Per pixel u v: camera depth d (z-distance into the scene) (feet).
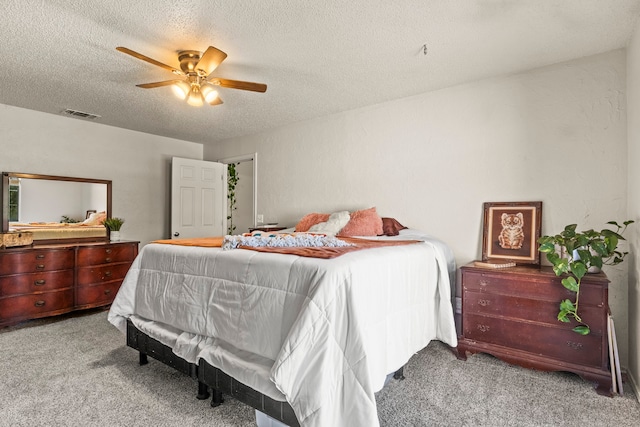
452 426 5.59
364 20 6.83
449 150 10.33
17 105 12.01
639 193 6.75
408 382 7.11
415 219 10.98
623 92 7.90
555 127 8.71
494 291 8.04
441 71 9.21
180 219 15.99
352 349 4.86
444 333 7.88
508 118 9.36
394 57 8.41
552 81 8.77
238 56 8.34
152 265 7.83
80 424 5.61
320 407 4.52
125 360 8.16
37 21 6.78
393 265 6.46
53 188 13.05
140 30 7.14
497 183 9.52
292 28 7.11
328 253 5.88
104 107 12.16
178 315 6.85
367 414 4.60
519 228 9.04
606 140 8.09
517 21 6.87
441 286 8.07
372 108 11.98
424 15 6.66
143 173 15.80
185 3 6.25
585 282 7.01
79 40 7.54
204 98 8.97
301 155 14.03
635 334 7.02
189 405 6.18
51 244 12.68
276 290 5.50
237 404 6.24
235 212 21.12
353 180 12.48
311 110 12.57
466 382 7.11
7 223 11.95
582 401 6.40
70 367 7.77
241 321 5.77
